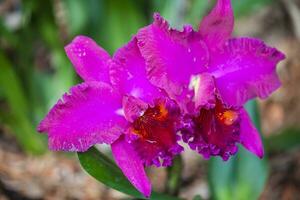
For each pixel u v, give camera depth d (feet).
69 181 2.66
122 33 2.69
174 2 2.85
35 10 2.66
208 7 3.17
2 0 3.43
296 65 3.36
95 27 2.72
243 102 1.77
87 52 1.69
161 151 1.67
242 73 1.76
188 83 1.70
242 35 3.50
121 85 1.67
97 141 1.66
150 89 1.68
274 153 2.93
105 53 1.69
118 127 1.68
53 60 3.27
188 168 2.85
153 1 2.86
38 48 3.32
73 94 1.63
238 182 2.19
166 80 1.66
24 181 2.59
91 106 1.65
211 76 1.70
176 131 1.66
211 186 2.21
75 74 2.88
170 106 1.67
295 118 3.09
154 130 1.68
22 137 2.73
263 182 2.18
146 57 1.64
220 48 1.72
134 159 1.67
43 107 2.89
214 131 1.72
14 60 2.96
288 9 3.46
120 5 2.61
